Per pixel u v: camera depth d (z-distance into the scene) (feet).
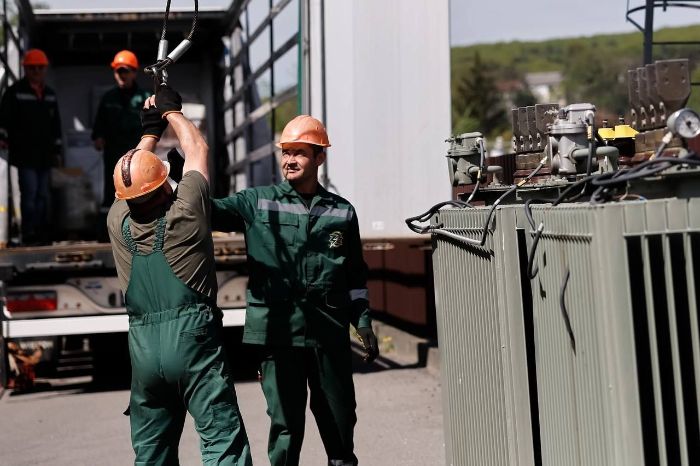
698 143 30.50
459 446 18.19
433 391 32.81
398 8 35.50
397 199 35.58
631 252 11.79
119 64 43.14
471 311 16.80
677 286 11.85
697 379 11.46
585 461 12.61
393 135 35.53
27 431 29.12
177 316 16.38
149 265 16.44
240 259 34.22
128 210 16.87
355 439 26.73
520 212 14.92
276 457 19.02
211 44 54.54
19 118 42.06
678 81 14.08
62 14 50.16
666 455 11.59
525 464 14.67
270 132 44.83
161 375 16.43
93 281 33.96
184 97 54.34
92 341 36.50
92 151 52.65
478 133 18.85
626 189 13.19
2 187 39.42
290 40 37.65
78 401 33.50
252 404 31.58
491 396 15.90
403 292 46.06
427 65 35.50
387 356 41.16
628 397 11.50
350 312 19.53
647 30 31.24
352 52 35.47
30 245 40.40
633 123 15.39
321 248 18.94
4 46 42.39
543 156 17.97
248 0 45.65
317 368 18.93
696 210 11.41
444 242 18.54
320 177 35.27
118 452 26.12
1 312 33.78
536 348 14.53
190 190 16.65
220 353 16.63
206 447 16.33
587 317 12.28
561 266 13.21
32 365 36.22
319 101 35.32
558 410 13.64
